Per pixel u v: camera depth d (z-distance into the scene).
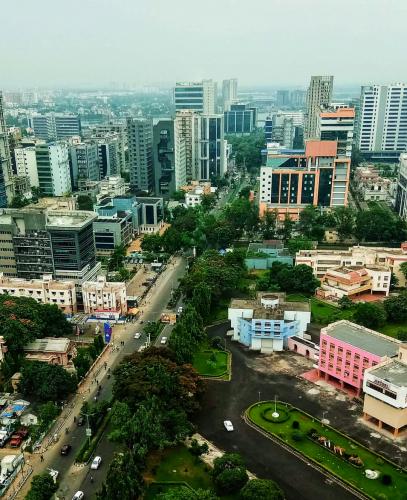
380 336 159.50
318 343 183.62
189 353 160.62
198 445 128.75
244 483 114.94
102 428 138.50
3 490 115.94
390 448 130.88
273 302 188.00
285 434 136.12
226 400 151.62
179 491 106.94
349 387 158.12
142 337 190.75
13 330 165.75
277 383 160.75
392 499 113.81
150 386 135.62
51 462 126.31
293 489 117.44
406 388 129.25
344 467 124.12
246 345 185.25
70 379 151.12
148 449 122.69
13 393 153.75
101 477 120.81
